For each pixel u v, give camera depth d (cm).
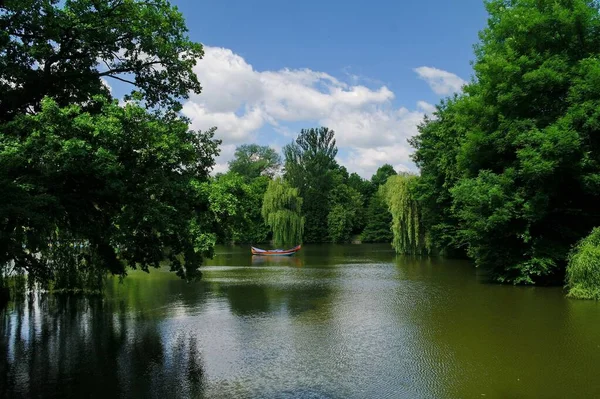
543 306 1541
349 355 1034
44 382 882
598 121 1781
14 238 922
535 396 786
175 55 1582
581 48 2034
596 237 1714
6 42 1291
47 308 1669
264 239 7338
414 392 809
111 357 1041
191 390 827
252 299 1806
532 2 2092
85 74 1476
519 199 1939
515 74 2006
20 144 947
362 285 2170
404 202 4019
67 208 1100
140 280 2458
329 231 7719
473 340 1140
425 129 3822
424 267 3031
